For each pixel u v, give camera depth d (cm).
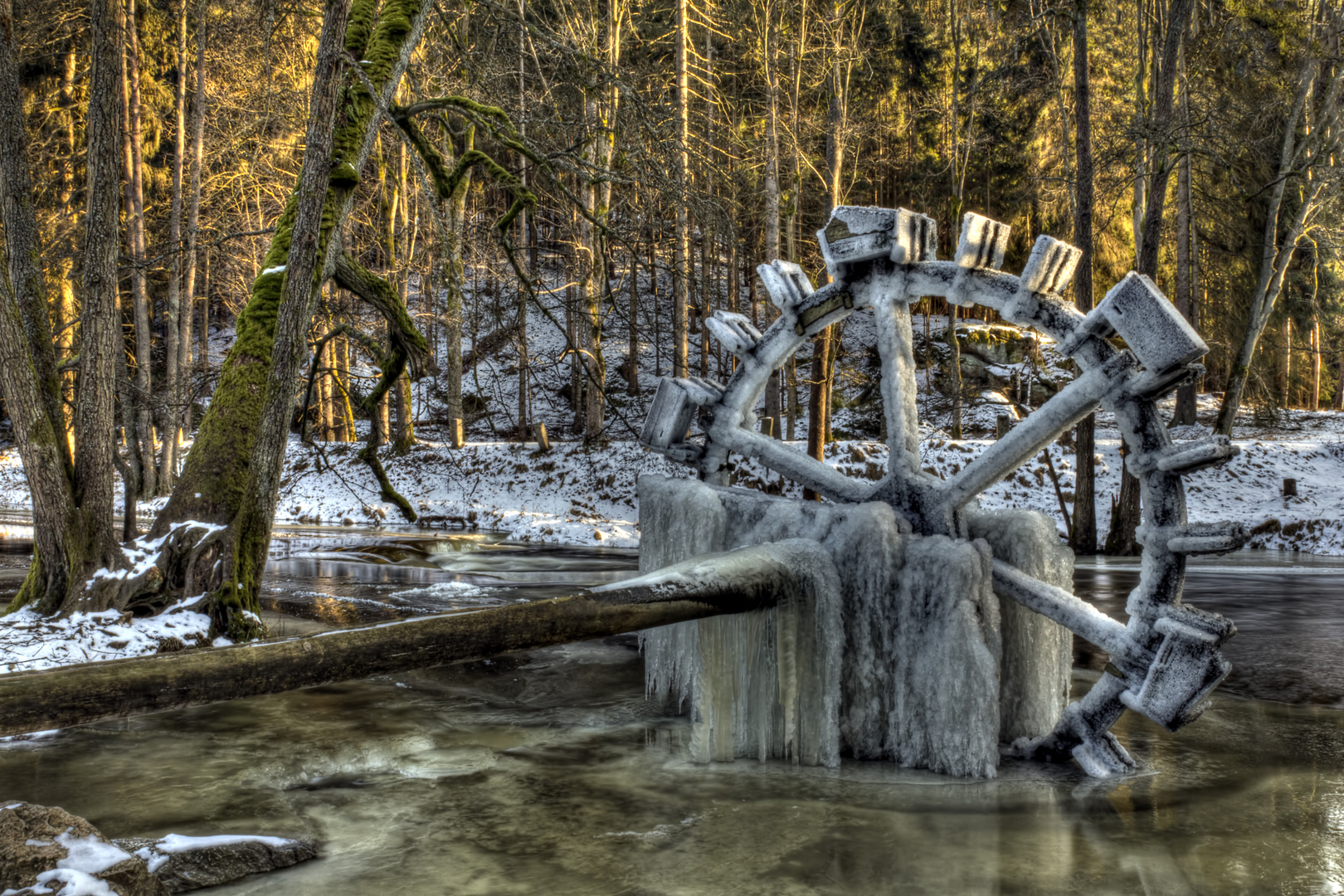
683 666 652
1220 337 3164
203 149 2416
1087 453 1812
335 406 3175
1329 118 2292
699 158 1159
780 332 671
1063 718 532
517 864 390
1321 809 459
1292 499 2120
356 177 909
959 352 3269
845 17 2547
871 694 545
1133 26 3070
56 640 680
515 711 655
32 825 342
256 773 512
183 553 785
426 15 951
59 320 2483
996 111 3262
